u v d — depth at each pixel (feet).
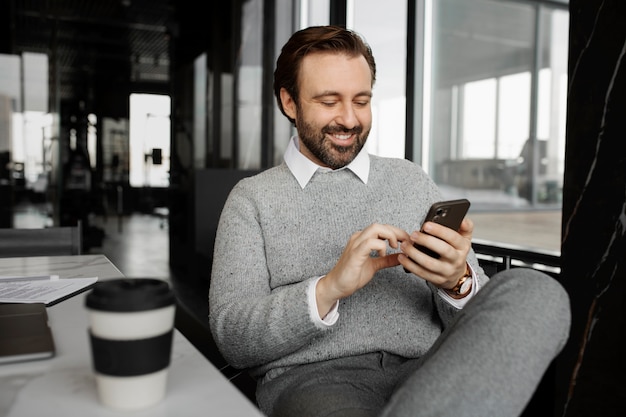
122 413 1.48
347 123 3.07
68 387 1.68
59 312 2.65
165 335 1.48
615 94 4.61
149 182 19.69
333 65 3.04
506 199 24.38
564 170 5.00
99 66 18.90
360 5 10.76
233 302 2.84
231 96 15.23
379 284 3.10
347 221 3.22
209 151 15.61
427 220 2.58
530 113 23.73
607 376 4.65
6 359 1.88
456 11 23.29
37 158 17.98
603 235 4.71
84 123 18.85
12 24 17.54
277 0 14.32
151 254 17.61
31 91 17.87
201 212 4.96
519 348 1.74
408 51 8.57
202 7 15.57
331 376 2.83
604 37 4.67
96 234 19.12
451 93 23.22
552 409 4.95
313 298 2.52
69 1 18.02
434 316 3.27
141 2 17.01
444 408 1.67
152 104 19.62
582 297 4.84
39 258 4.31
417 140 8.71
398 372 2.94
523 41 23.73
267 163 14.93
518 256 5.20
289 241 3.14
